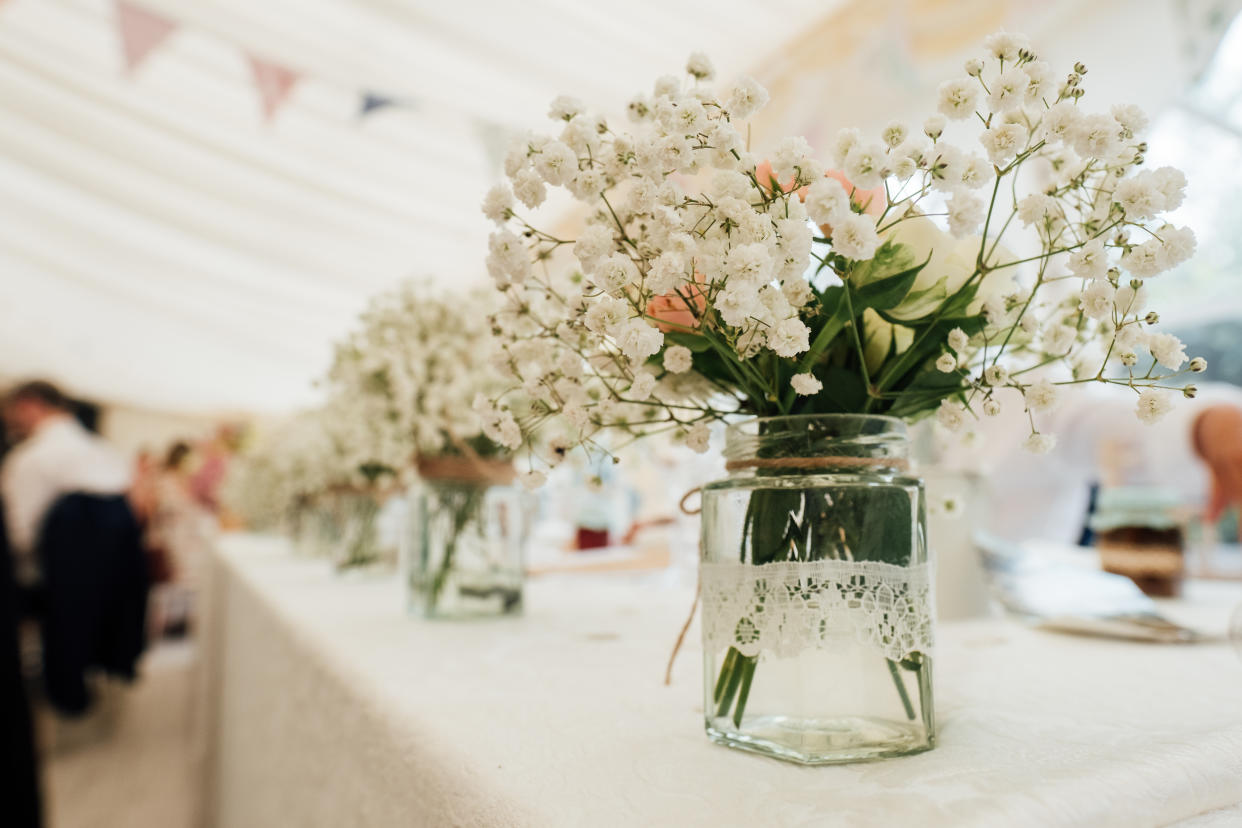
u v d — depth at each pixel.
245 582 1.66
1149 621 0.82
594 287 0.49
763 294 0.44
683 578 1.46
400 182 4.23
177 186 4.53
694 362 0.54
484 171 4.05
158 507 7.19
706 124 0.44
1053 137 0.41
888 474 0.50
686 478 1.47
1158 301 3.49
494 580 1.06
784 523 0.49
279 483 3.11
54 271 5.77
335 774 0.72
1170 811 0.39
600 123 0.50
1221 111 2.53
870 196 0.47
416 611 1.05
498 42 3.03
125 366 7.50
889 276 0.45
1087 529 1.88
